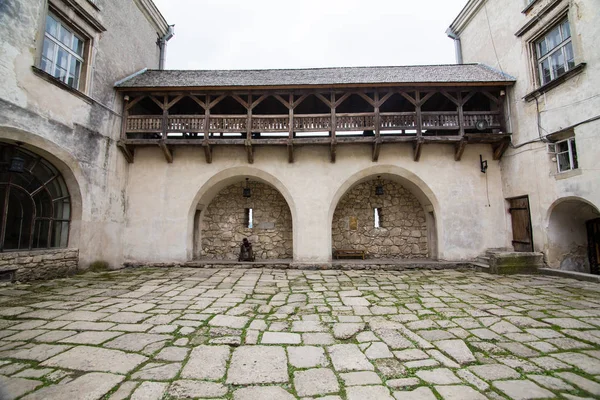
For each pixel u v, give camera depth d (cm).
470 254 852
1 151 581
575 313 410
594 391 228
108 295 508
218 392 225
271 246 992
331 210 874
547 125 725
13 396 212
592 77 622
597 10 611
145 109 1005
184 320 384
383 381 243
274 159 892
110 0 828
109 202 809
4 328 346
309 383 239
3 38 541
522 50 805
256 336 338
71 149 686
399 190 1010
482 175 880
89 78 746
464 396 221
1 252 568
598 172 611
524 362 277
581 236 758
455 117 859
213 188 930
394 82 821
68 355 279
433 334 346
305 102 980
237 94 858
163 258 859
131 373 250
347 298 509
